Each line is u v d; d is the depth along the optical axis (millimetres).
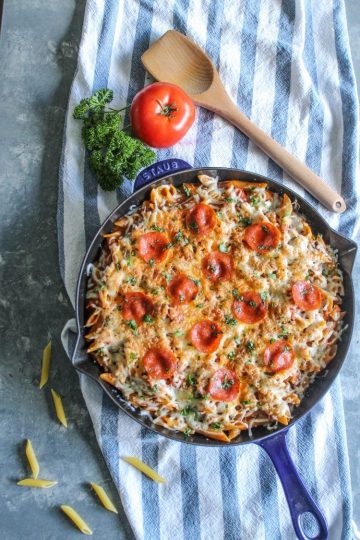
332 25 1024
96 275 885
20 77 999
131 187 977
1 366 979
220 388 863
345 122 1009
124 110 995
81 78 983
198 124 1002
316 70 1024
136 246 875
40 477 972
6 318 981
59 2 1011
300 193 1004
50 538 965
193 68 991
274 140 991
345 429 998
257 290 875
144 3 1004
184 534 966
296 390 891
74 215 970
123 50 1003
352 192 1000
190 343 864
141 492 967
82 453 978
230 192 901
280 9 1017
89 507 973
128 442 967
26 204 989
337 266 903
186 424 875
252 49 1012
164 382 863
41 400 979
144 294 868
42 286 984
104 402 964
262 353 869
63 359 982
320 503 973
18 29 1005
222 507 973
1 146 989
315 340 880
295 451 980
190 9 1009
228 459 981
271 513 974
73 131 977
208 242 879
